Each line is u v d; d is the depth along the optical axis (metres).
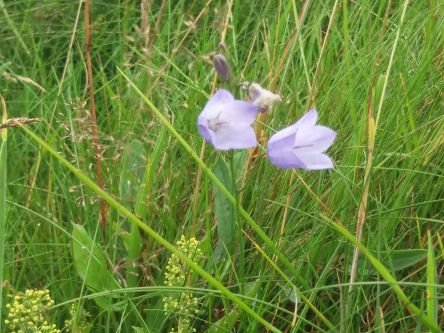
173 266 0.28
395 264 0.28
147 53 0.34
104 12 0.48
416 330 0.24
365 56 0.33
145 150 0.33
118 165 0.33
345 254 0.28
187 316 0.28
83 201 0.31
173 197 0.32
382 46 0.33
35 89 0.41
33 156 0.39
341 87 0.33
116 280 0.30
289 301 0.29
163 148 0.33
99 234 0.32
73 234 0.29
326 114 0.32
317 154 0.21
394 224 0.29
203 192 0.31
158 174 0.33
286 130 0.20
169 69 0.39
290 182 0.29
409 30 0.35
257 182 0.30
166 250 0.31
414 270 0.29
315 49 0.40
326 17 0.41
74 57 0.46
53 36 0.45
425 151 0.30
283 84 0.32
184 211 0.33
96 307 0.30
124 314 0.29
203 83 0.35
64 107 0.39
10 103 0.41
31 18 0.47
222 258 0.30
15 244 0.31
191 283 0.29
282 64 0.32
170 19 0.40
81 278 0.28
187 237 0.31
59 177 0.35
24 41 0.46
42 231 0.33
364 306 0.26
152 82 0.38
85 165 0.33
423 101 0.33
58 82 0.39
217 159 0.30
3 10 0.45
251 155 0.30
